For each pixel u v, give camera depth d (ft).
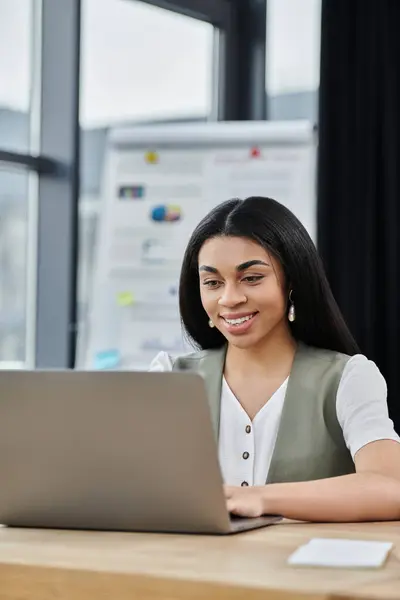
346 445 8.10
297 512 6.79
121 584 5.08
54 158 16.76
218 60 20.08
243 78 20.30
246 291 8.13
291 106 19.88
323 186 18.08
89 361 16.99
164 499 6.16
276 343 8.45
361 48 18.35
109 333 17.01
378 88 18.47
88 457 6.24
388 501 6.96
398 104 18.53
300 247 8.32
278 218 8.29
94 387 6.13
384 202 18.45
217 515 6.11
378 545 5.68
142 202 17.29
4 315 16.49
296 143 17.21
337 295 18.29
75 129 16.65
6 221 16.47
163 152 17.43
